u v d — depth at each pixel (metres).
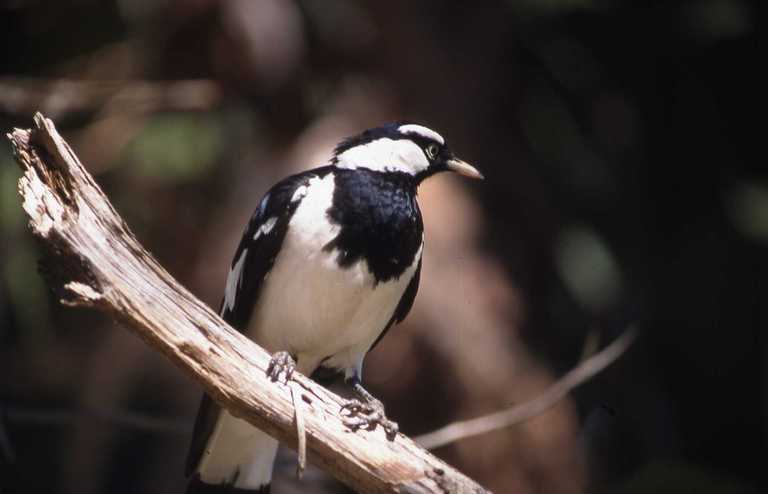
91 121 11.88
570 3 12.84
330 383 7.91
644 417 12.98
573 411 11.28
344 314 7.18
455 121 11.75
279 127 11.54
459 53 12.02
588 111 13.70
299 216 7.04
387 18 11.84
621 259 13.38
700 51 13.98
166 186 11.78
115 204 11.81
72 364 12.56
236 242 11.24
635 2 13.61
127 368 11.88
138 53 12.12
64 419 8.50
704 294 13.76
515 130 12.86
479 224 11.32
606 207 13.52
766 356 13.48
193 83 11.66
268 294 7.23
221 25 11.30
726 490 9.37
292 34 11.39
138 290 5.51
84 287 5.38
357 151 7.48
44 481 12.63
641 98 14.05
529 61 13.50
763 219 13.39
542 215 12.17
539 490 10.42
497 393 10.53
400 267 7.23
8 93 11.24
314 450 5.83
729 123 14.13
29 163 5.35
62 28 12.59
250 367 5.76
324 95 11.72
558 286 12.75
